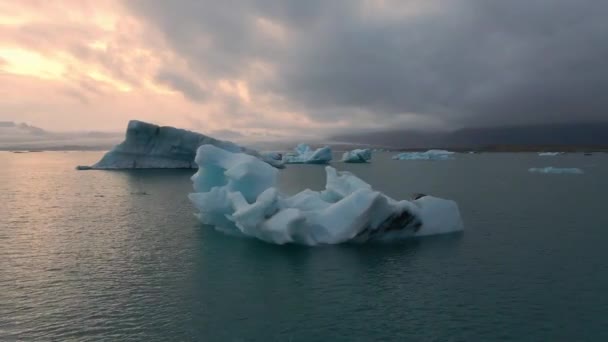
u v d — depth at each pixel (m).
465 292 11.39
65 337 9.06
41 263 13.95
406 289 11.60
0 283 12.09
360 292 11.41
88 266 13.64
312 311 10.30
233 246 15.86
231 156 19.98
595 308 10.39
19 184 38.25
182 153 51.66
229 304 10.70
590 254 14.77
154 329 9.41
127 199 28.31
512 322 9.71
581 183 39.03
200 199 17.98
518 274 12.75
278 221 15.09
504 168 63.41
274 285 11.93
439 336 9.12
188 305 10.64
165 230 18.73
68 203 26.69
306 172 53.88
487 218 21.30
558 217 21.56
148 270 13.25
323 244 15.75
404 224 16.64
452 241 16.42
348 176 18.91
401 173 52.50
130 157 53.00
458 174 50.72
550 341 8.92
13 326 9.52
